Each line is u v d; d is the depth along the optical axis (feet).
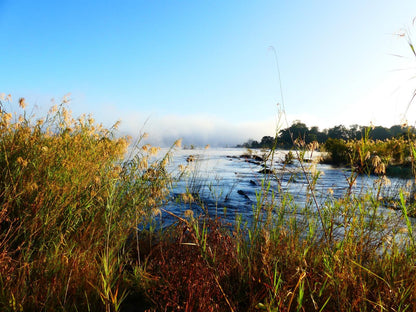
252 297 6.68
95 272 7.48
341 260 6.59
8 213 8.68
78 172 10.85
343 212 7.75
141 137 11.43
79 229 9.79
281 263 7.91
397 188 11.76
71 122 15.10
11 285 6.72
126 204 10.66
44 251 8.62
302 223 10.07
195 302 6.65
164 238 10.57
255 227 9.17
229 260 7.91
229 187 27.55
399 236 8.77
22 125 12.52
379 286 6.69
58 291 6.48
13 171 9.78
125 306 6.98
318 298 6.52
